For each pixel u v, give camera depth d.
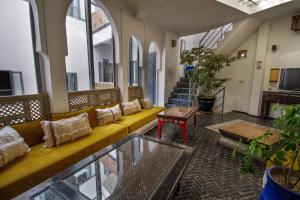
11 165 1.54
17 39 2.31
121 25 3.56
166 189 1.17
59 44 2.39
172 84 6.01
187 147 1.85
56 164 1.63
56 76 2.39
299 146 1.02
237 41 5.14
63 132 2.03
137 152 1.84
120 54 3.64
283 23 4.47
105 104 3.46
